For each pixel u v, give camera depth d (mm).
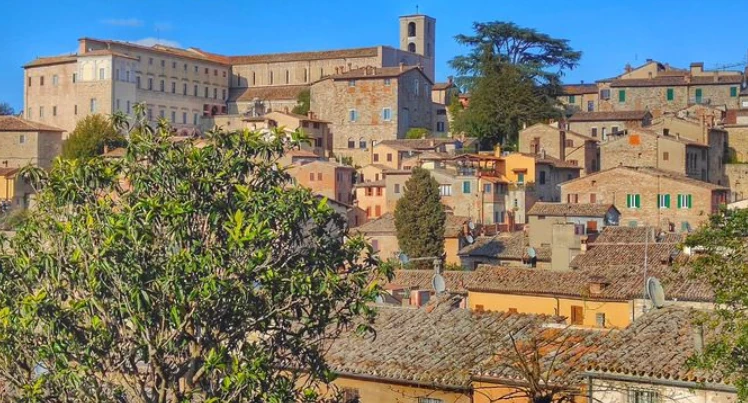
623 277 62062
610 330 42938
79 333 34188
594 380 38062
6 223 69188
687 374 36500
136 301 32656
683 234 91375
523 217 155500
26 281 35344
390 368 43281
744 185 161000
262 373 33125
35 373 38281
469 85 196625
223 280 33000
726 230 34844
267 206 34750
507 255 105438
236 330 34719
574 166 167250
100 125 192750
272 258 35000
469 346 44250
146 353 34188
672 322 41406
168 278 32969
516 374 39781
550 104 191875
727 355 33750
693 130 159500
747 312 35406
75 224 34719
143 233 33375
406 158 179625
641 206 141875
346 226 40812
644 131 154750
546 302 63125
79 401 34312
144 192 35438
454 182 154125
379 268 36688
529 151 171375
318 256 35438
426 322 47375
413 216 121562
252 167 36375
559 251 83062
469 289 66875
